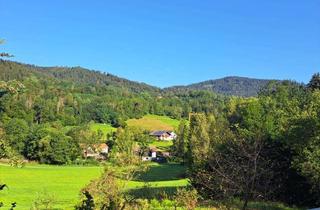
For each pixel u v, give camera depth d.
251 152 21.11
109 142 131.25
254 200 27.34
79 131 132.88
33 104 139.38
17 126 110.62
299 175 32.09
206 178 27.05
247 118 41.19
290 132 30.02
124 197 10.84
